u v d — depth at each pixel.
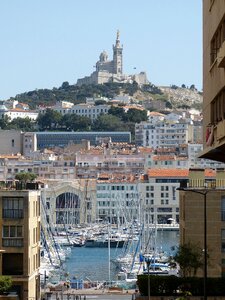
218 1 100.38
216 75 102.75
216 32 104.00
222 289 182.12
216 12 102.19
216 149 107.44
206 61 112.69
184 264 192.88
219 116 103.50
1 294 191.88
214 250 198.75
